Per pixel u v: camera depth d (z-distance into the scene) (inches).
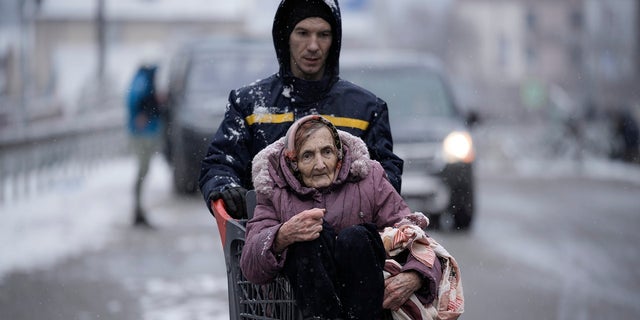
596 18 5861.2
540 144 3009.4
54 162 1555.1
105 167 1963.6
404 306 350.9
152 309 676.1
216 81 1358.3
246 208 373.1
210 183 387.2
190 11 6200.8
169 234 1043.3
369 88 1167.0
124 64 5654.5
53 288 747.4
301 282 336.2
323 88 401.7
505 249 984.3
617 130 2696.9
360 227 340.8
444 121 1105.4
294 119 401.1
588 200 1525.6
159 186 1573.6
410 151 1044.5
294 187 350.0
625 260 940.6
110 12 6112.2
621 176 2113.7
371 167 359.3
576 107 5044.3
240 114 403.9
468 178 1054.4
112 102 2891.2
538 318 669.9
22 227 1074.1
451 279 357.1
